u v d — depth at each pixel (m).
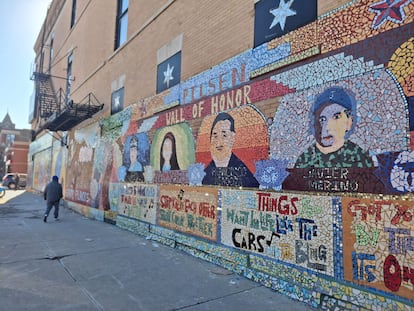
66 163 15.68
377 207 3.26
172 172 6.96
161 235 7.12
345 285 3.47
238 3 5.54
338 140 3.71
